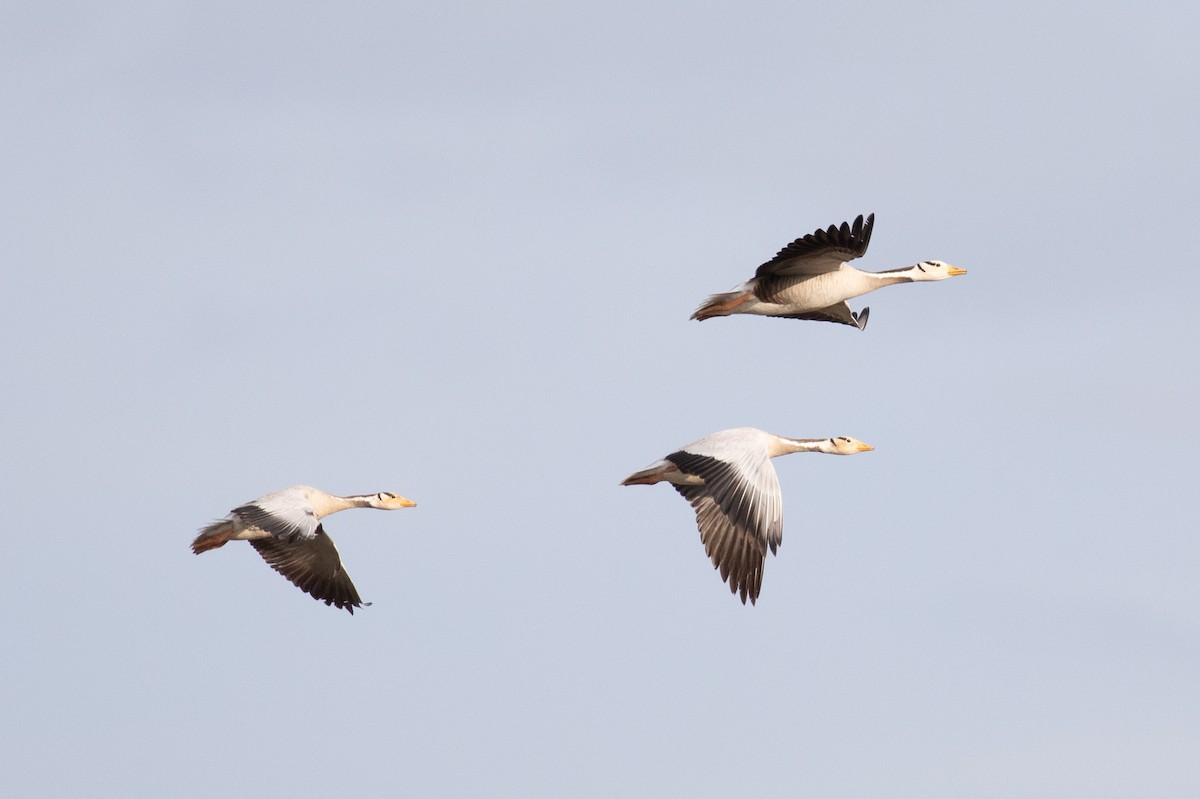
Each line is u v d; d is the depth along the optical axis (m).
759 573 27.38
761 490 27.80
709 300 30.19
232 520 31.77
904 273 30.78
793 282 30.02
